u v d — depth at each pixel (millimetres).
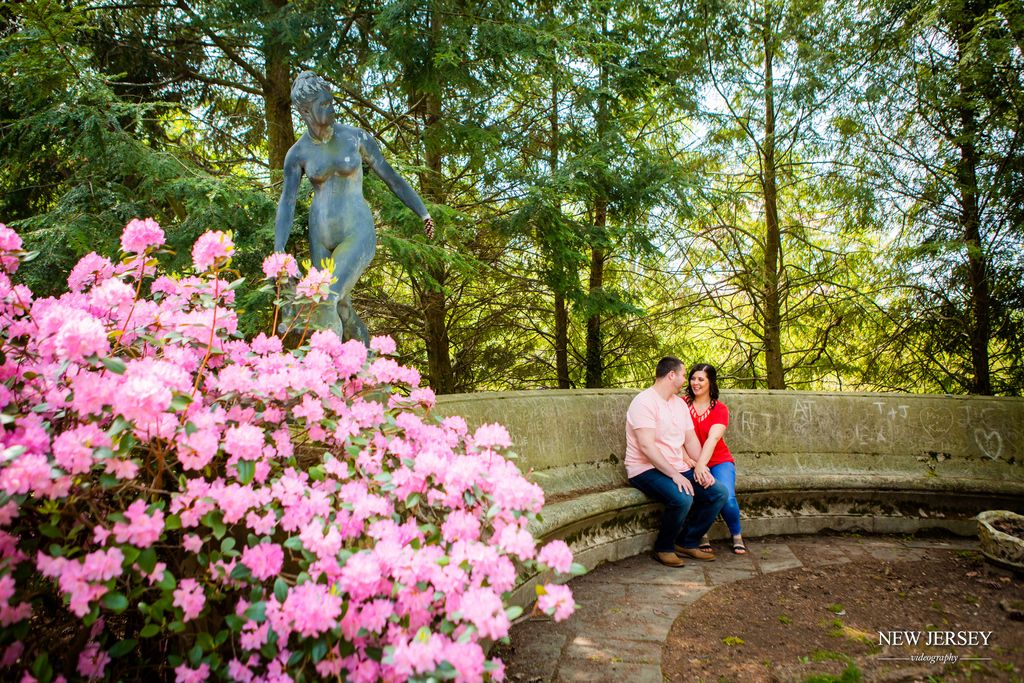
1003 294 6738
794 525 4324
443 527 1695
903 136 7305
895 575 3490
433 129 6027
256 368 1847
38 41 3592
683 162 8250
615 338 8609
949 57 6773
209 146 7082
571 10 5988
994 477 4492
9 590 1281
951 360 7566
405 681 1368
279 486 1519
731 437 4672
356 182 2768
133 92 6078
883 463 4660
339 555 1454
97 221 3969
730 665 2457
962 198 6926
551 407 4004
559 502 3463
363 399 2041
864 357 8234
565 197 6227
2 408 1527
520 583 2785
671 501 3646
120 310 1760
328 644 1399
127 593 1397
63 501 1470
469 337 8328
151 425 1439
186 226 4164
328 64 5605
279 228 2682
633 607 3027
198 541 1422
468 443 2225
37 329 1709
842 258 8008
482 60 5637
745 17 7441
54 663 1522
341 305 2768
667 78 6891
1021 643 2643
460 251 6047
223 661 1502
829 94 7395
